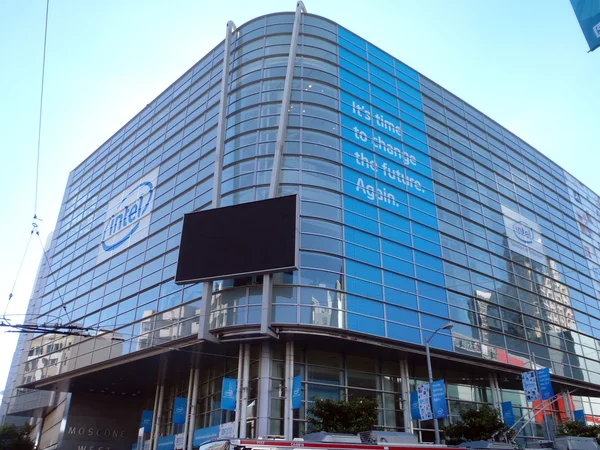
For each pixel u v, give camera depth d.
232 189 34.84
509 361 39.47
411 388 35.25
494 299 41.75
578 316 50.28
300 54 39.84
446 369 38.00
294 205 30.91
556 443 27.09
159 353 33.94
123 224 46.34
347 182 35.78
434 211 41.22
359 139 38.75
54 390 46.44
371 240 34.94
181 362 35.66
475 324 38.69
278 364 30.41
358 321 31.33
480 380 39.66
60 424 46.28
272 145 35.59
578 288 52.84
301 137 35.75
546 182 58.03
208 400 34.31
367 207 36.03
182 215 39.09
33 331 23.41
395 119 43.06
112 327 40.28
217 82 43.72
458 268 40.25
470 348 37.03
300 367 30.88
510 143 55.53
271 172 34.38
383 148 40.22
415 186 40.88
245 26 43.19
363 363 33.75
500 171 51.53
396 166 40.38
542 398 31.16
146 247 41.41
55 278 53.62
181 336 32.69
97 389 45.38
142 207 44.94
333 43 41.88
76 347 43.31
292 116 36.66
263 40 41.25
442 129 47.38
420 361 35.59
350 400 27.75
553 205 56.72
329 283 31.23
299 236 30.77
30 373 47.56
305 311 29.80
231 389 28.56
